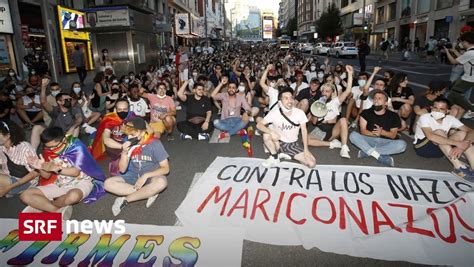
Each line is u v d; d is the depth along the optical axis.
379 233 3.25
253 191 4.15
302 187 4.25
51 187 3.80
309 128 7.36
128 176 4.11
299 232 3.32
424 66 21.19
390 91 7.19
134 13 16.94
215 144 6.50
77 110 7.03
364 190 4.17
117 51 16.78
